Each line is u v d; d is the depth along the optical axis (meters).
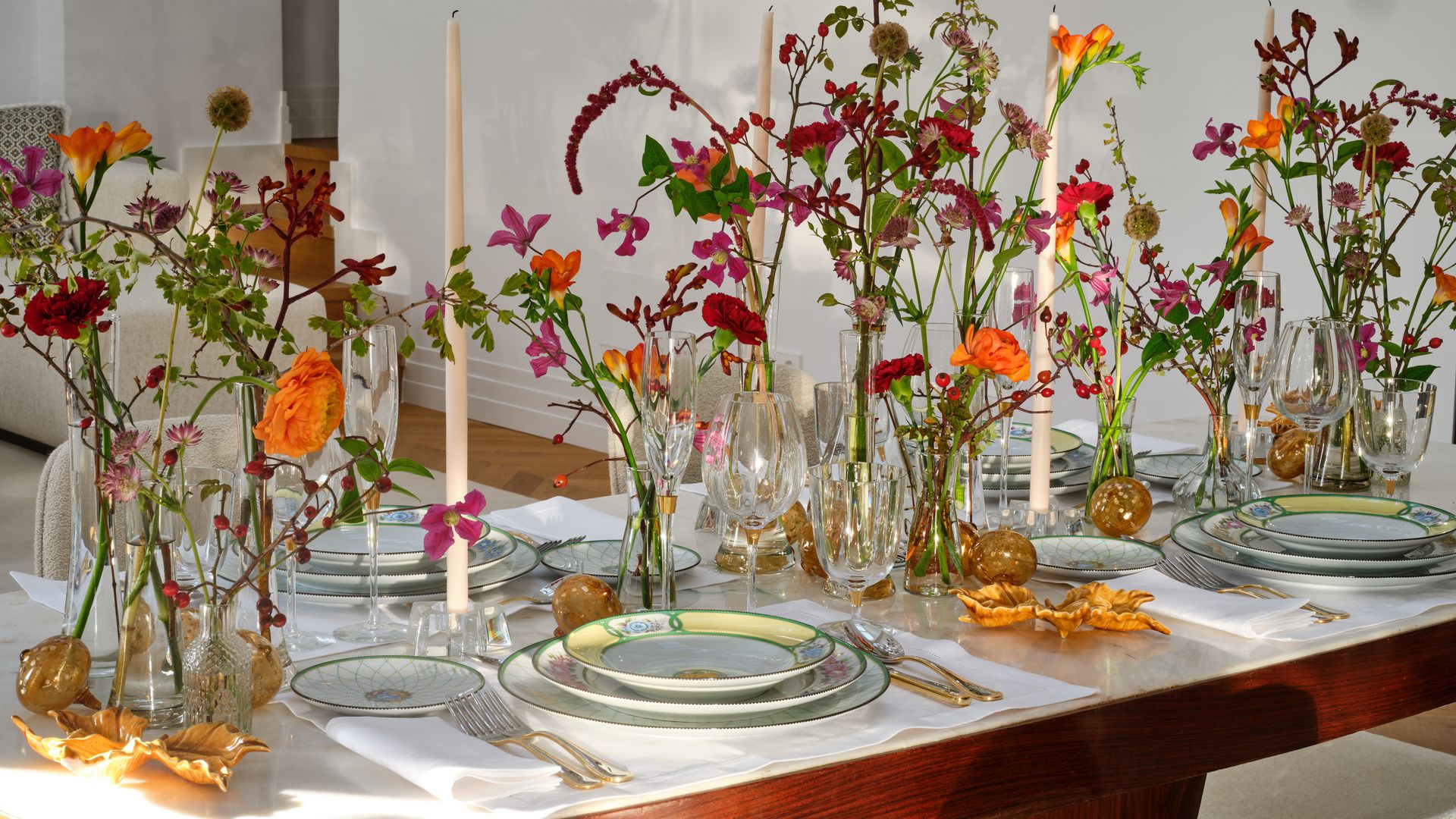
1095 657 1.24
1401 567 1.43
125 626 1.05
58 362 4.41
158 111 8.20
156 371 1.05
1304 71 1.84
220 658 1.00
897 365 1.39
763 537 1.52
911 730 1.05
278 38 8.51
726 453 1.26
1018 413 2.20
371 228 6.45
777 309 1.47
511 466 5.22
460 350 1.20
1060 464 1.92
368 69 6.35
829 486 1.23
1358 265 1.84
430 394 6.22
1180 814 1.66
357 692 1.09
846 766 1.01
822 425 1.42
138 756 0.94
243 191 1.09
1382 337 1.95
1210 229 3.60
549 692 1.09
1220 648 1.26
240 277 1.08
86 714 1.07
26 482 4.65
